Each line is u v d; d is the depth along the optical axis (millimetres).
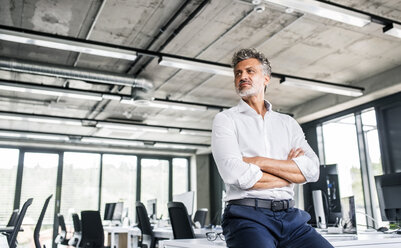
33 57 5926
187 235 3791
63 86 7023
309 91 7770
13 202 9992
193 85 7348
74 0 4492
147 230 4750
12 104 8070
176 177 12430
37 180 10406
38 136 9781
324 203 3195
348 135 7930
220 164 1291
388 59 6309
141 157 12031
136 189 11664
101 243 5254
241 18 4879
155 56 5402
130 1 4539
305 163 1317
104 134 10492
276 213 1261
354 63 6445
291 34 5398
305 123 8945
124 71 6609
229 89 7598
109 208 8195
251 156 1353
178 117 9398
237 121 1383
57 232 10195
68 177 10797
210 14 4809
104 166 11398
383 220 3346
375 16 4430
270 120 1435
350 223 2744
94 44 4973
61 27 5090
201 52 5871
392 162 6875
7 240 4078
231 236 1230
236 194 1273
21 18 4867
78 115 9016
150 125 9180
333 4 4168
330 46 5793
